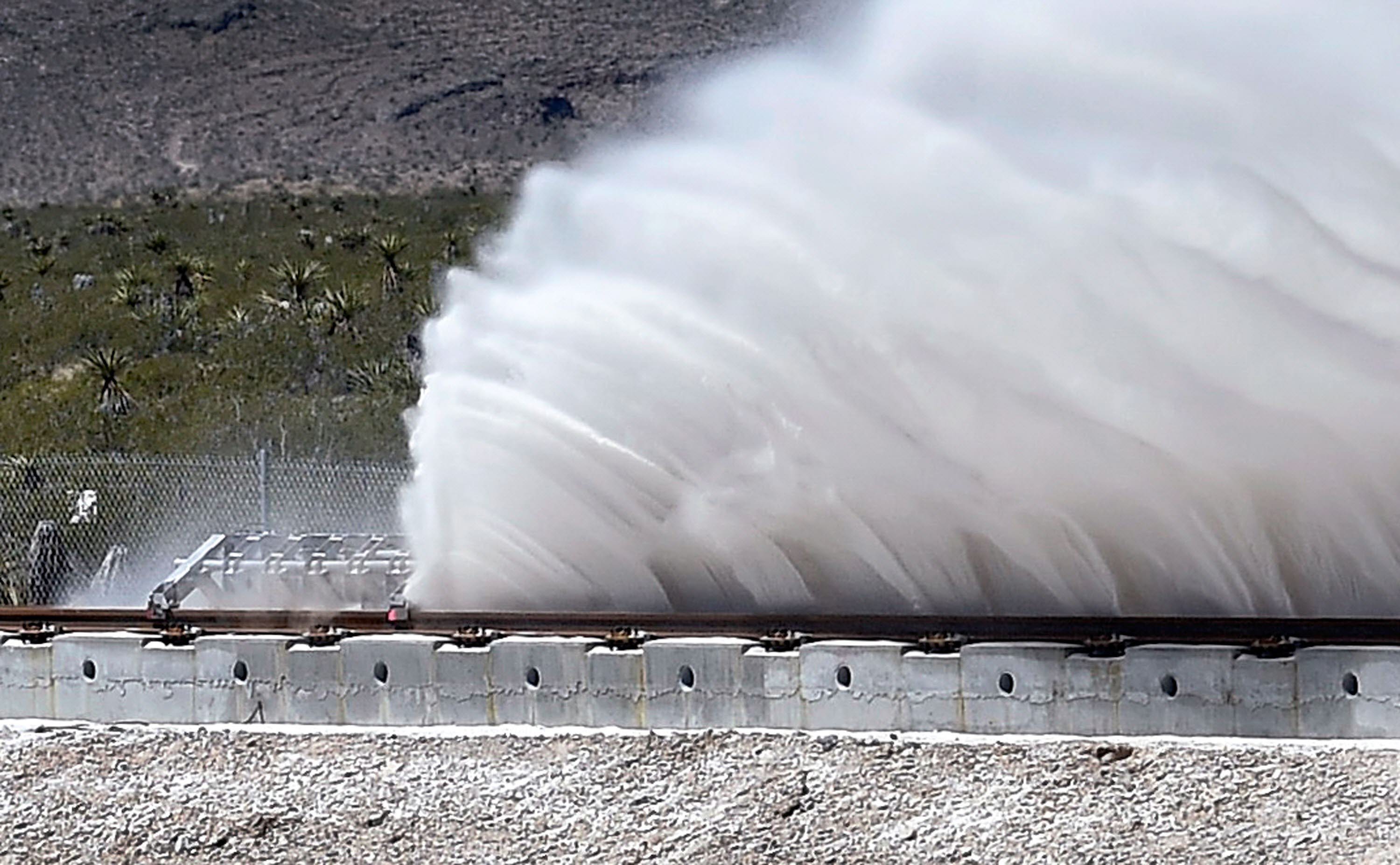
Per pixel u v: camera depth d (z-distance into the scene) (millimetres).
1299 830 49969
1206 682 58375
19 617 71625
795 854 50656
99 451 138000
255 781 58469
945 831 51375
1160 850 49344
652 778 56844
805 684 61688
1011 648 60031
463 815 54781
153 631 70000
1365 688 57281
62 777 59719
